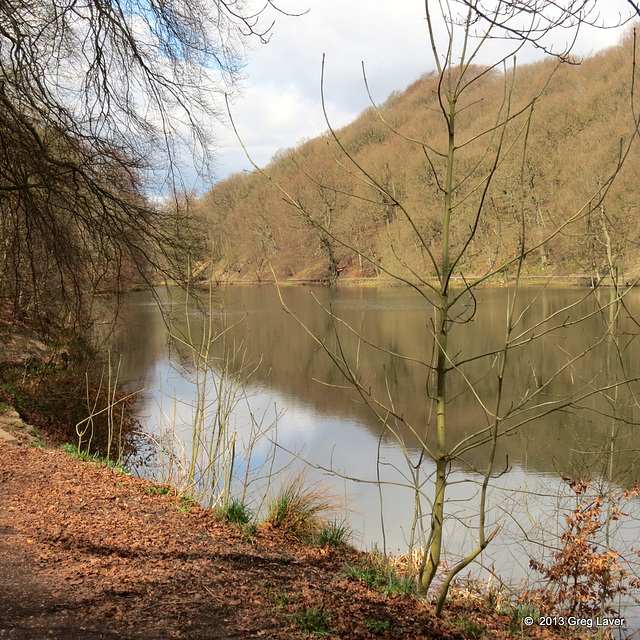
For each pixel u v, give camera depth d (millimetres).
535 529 7262
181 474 8281
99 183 7633
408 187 49812
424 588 4848
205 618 3699
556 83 66750
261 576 4762
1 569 4078
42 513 5531
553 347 21172
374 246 54812
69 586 3930
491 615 5168
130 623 3498
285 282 68375
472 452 12094
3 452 8000
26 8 6621
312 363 23281
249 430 13586
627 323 21766
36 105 7000
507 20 3146
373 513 9031
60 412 13219
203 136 7770
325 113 3732
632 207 20719
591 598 5355
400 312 39812
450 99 3840
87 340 15023
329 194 54125
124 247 8312
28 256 8062
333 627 3834
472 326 28516
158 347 26109
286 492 7414
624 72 58656
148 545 5043
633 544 6676
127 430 13203
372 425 14625
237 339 29203
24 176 6859
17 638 3178
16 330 14945
